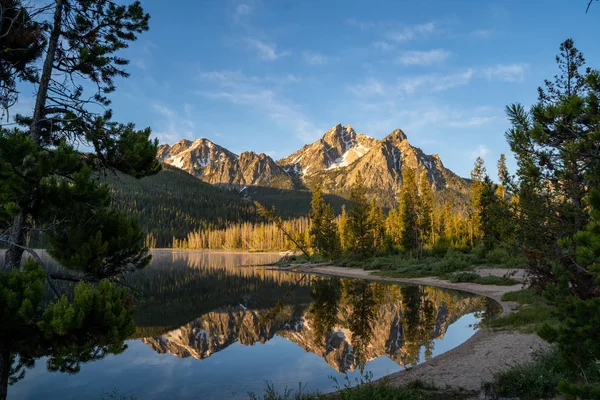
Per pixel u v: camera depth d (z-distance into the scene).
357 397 7.23
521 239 9.14
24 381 11.74
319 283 41.25
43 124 7.56
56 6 7.31
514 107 7.16
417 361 12.86
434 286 35.06
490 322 17.20
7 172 5.18
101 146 7.41
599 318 4.85
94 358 6.08
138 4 7.88
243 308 26.77
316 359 14.12
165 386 11.12
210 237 190.00
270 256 124.94
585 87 8.31
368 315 22.27
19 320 4.99
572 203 7.72
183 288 38.56
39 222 6.21
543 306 17.98
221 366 13.41
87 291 5.44
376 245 79.88
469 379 9.56
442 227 79.81
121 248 6.61
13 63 7.18
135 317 23.62
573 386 4.53
